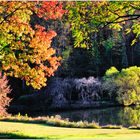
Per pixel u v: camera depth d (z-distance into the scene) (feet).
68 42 248.52
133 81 205.46
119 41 269.44
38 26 65.21
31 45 63.52
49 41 64.64
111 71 217.15
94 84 220.23
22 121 106.93
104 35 263.29
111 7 49.55
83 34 51.21
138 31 54.24
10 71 65.46
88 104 211.41
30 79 64.75
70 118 163.12
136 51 284.41
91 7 50.03
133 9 50.42
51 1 61.93
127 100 204.85
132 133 67.92
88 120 153.17
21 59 64.08
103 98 225.15
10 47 63.26
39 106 209.77
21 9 60.75
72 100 220.64
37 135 60.39
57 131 72.69
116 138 51.37
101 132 71.36
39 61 64.59
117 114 170.50
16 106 209.56
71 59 255.91
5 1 59.36
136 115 163.73
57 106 206.90
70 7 50.14
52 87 216.74
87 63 264.11
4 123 93.97
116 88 213.46
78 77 253.24
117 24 52.80
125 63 268.00
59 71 238.27
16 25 61.46
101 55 271.08
